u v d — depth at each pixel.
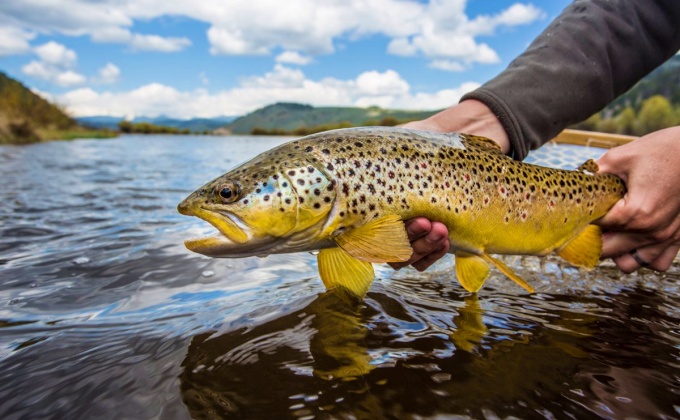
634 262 0.38
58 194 0.86
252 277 0.39
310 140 0.32
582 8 0.43
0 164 1.44
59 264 0.43
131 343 0.26
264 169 0.31
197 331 0.28
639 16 0.43
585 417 0.20
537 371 0.24
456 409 0.20
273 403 0.20
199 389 0.22
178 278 0.39
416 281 0.39
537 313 0.32
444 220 0.32
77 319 0.30
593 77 0.41
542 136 0.41
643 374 0.24
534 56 0.42
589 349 0.26
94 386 0.22
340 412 0.20
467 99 0.41
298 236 0.31
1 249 0.48
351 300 0.33
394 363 0.24
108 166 1.49
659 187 0.34
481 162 0.34
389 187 0.31
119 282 0.38
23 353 0.25
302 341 0.27
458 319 0.30
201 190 0.31
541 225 0.36
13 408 0.20
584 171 0.39
